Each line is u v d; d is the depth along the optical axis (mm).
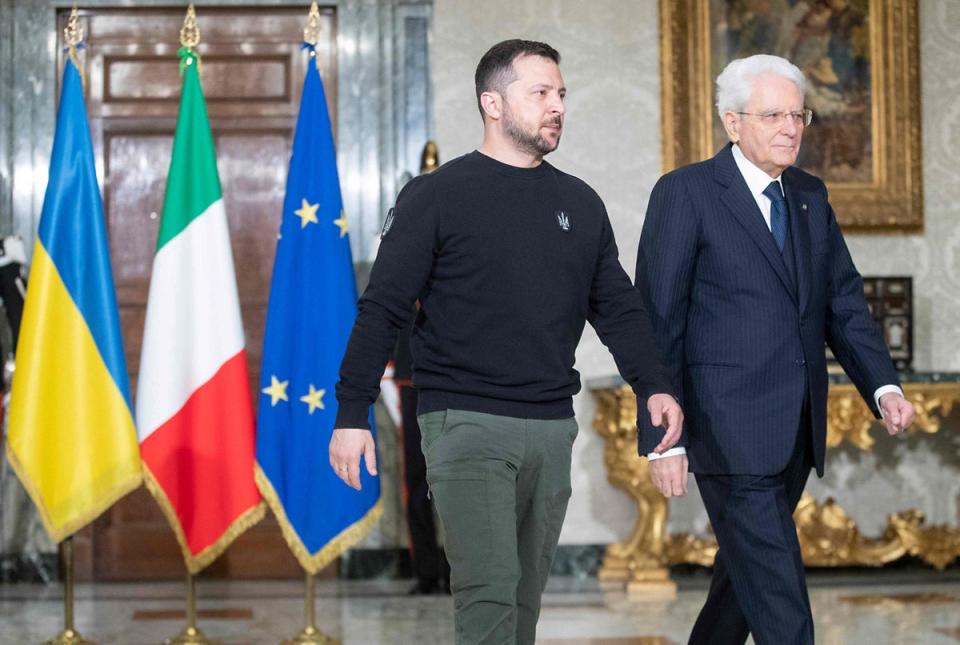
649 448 3842
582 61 9164
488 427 3488
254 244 9148
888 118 9203
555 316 3580
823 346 4109
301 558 6008
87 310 5926
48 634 6688
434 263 3594
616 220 9133
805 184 4219
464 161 3650
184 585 8719
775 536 3916
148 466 5957
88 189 6008
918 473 9172
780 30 9188
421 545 8219
